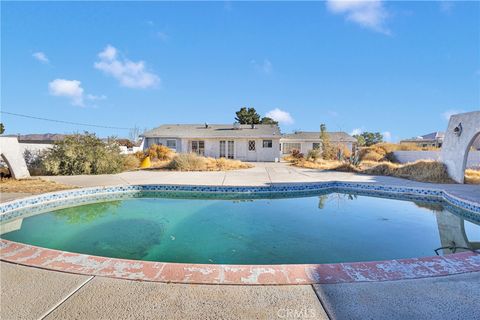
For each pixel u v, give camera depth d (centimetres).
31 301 227
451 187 951
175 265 293
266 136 2511
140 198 913
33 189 874
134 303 224
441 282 257
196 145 2617
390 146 2744
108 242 507
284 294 238
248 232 566
